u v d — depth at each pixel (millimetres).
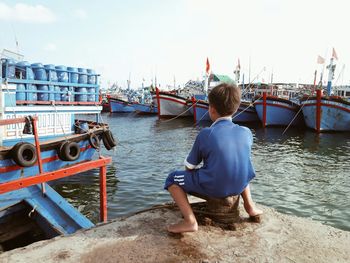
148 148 18438
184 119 37406
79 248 2510
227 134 2566
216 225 2852
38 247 2539
